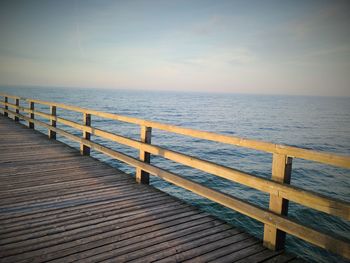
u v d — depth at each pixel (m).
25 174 4.66
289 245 6.63
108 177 4.62
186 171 13.02
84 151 6.11
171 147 20.47
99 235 2.69
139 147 4.30
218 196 2.91
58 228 2.81
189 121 43.50
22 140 7.57
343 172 15.28
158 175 3.82
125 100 122.69
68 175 4.66
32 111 9.24
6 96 12.45
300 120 58.25
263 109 97.00
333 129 42.88
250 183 2.62
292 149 2.27
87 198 3.67
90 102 91.50
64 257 2.31
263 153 19.22
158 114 54.75
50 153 6.22
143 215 3.18
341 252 1.93
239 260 2.35
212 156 17.88
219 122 44.00
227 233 2.81
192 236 2.73
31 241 2.54
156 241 2.61
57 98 113.75
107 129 29.62
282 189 2.34
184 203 3.57
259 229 7.25
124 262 2.27
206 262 2.31
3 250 2.37
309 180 13.77
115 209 3.33
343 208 1.92
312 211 8.67
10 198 3.59
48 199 3.59
